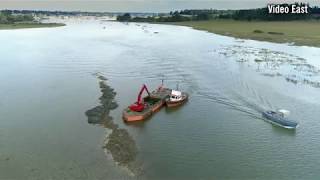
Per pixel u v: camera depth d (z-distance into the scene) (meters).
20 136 64.00
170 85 100.00
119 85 99.88
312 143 62.53
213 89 95.31
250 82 102.88
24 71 117.31
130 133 66.00
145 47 175.00
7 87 96.75
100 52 158.50
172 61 135.25
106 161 54.91
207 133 66.19
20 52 158.12
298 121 72.38
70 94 90.12
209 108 80.31
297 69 121.69
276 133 66.44
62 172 51.72
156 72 116.06
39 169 52.53
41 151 58.19
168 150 59.12
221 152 58.69
